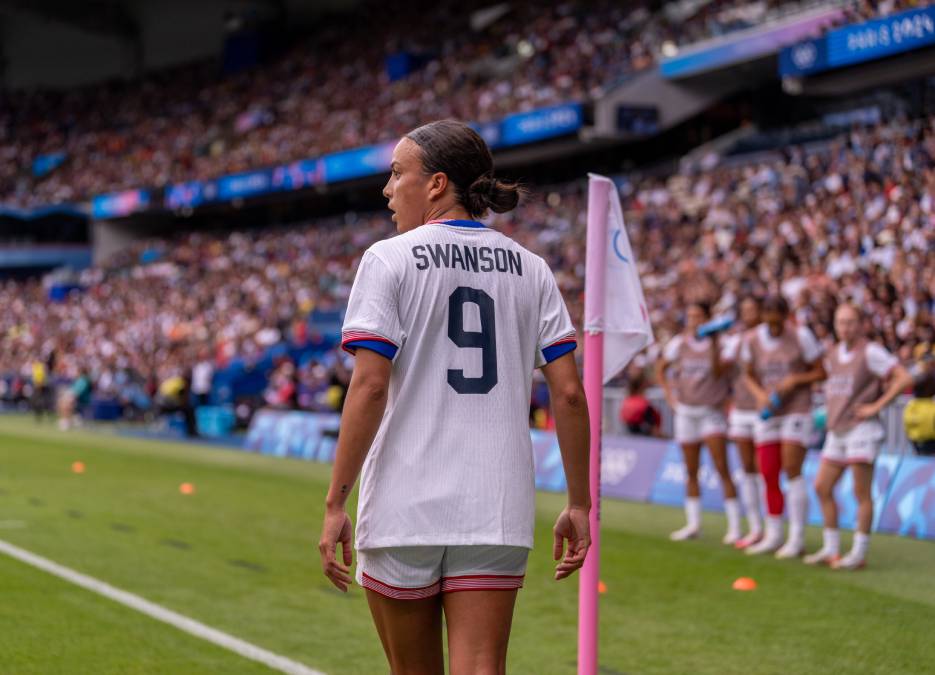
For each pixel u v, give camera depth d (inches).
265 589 859.4
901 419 1305.4
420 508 321.7
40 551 1009.5
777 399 967.6
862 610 778.8
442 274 331.9
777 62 2960.1
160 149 5359.3
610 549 1035.9
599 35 3718.0
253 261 4365.2
